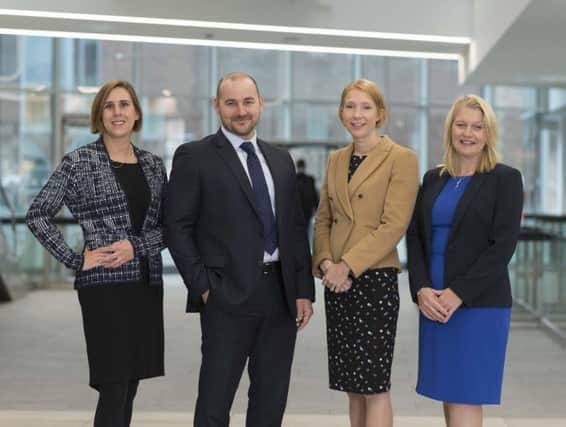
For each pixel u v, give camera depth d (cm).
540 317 943
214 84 1733
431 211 380
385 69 1789
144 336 380
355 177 387
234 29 858
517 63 881
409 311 1072
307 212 1490
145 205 384
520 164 1762
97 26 852
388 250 377
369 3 870
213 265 373
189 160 377
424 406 568
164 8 824
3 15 809
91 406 566
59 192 372
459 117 371
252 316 375
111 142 385
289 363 388
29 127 1523
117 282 373
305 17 855
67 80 1560
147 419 519
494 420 527
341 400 584
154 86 1709
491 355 370
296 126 1773
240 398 583
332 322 396
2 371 686
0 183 1254
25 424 506
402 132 1808
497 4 766
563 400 590
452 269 371
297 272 395
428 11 889
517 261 1044
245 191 372
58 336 870
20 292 1227
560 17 671
